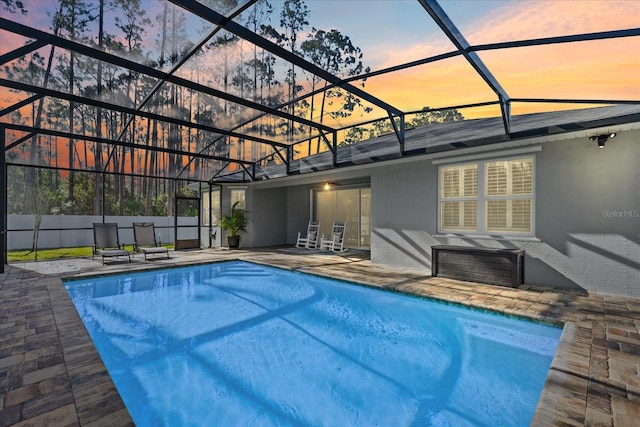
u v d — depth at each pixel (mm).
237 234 13508
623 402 2346
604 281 5430
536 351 4051
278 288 7301
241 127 8141
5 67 5062
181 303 6199
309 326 5066
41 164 9414
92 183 22312
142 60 5070
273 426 2805
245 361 3971
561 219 5852
